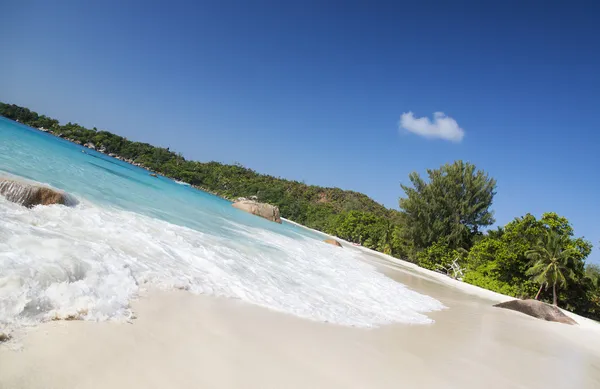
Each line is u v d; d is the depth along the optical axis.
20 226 5.43
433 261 46.84
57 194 8.00
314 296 8.37
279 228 32.75
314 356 4.69
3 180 7.17
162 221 11.23
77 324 3.49
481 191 48.72
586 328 15.88
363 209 110.69
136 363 3.18
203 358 3.69
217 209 30.20
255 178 121.25
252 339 4.61
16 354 2.74
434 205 48.50
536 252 32.12
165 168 101.75
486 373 6.04
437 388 4.77
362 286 12.27
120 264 5.35
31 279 3.71
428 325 8.89
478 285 35.12
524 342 9.84
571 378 7.23
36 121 94.06
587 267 38.56
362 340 6.03
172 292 5.31
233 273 7.70
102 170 28.36
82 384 2.66
